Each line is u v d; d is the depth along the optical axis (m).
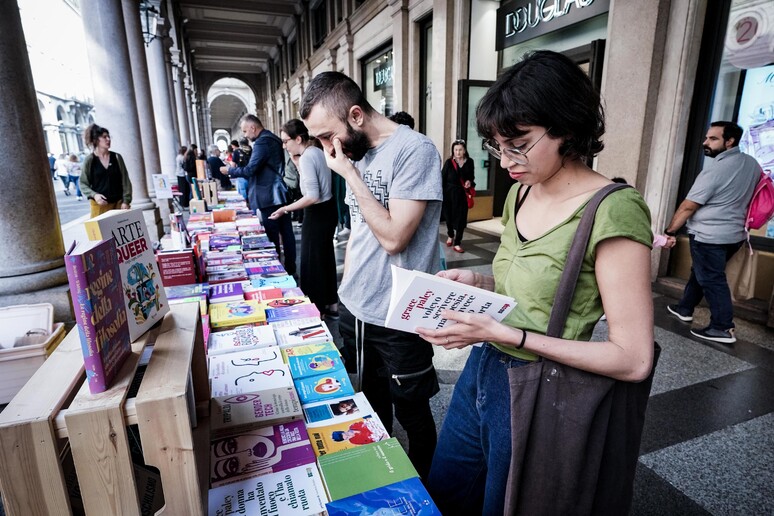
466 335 0.91
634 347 0.82
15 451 0.71
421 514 0.96
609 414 0.88
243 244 3.52
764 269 3.64
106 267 0.83
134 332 0.97
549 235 0.91
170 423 0.79
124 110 5.79
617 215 0.81
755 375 2.72
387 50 9.84
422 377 1.55
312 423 1.27
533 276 0.93
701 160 3.97
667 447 2.10
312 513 0.97
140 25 7.14
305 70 16.38
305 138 3.43
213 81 29.17
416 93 8.52
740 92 3.74
